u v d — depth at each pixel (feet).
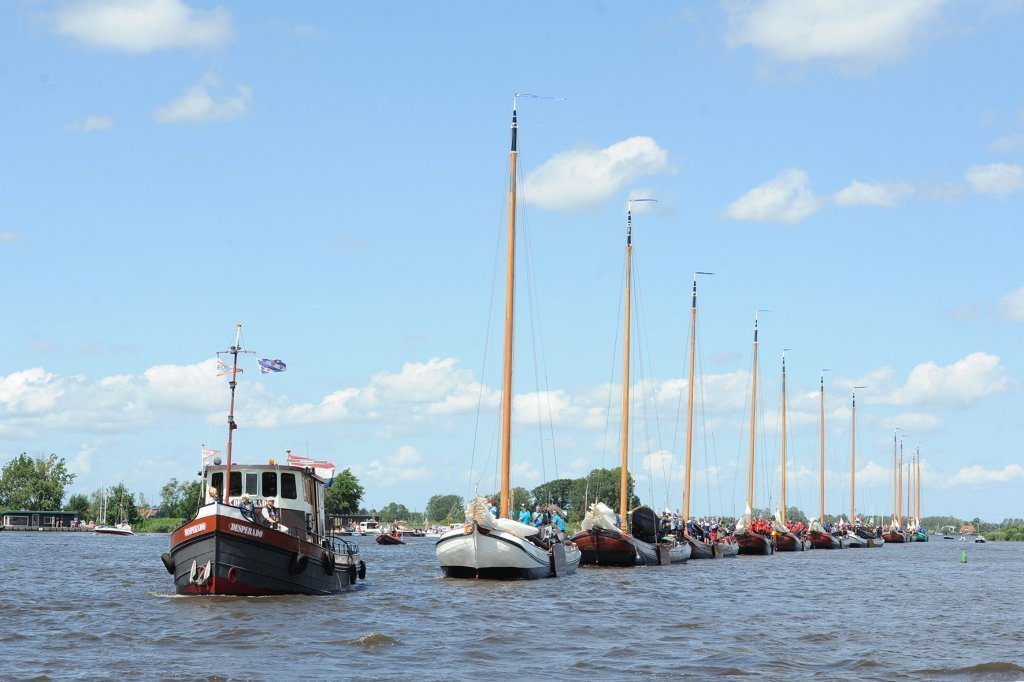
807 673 100.37
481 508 193.36
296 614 135.74
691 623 139.13
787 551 439.22
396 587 184.34
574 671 100.17
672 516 339.36
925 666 104.68
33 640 115.55
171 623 127.44
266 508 152.97
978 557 409.08
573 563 231.30
